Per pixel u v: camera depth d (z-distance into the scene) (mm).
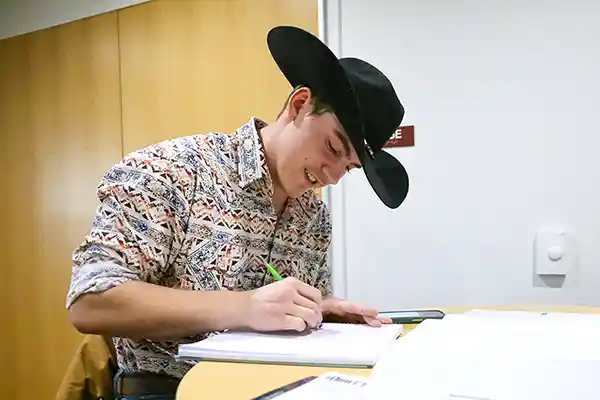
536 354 585
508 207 1427
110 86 2102
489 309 1061
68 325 2223
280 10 1735
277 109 1753
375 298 1600
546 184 1383
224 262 958
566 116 1356
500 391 477
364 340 716
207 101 1892
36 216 2318
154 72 2000
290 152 970
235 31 1825
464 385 492
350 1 1619
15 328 2371
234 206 979
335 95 875
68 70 2205
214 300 782
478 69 1452
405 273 1557
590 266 1344
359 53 1612
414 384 500
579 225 1351
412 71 1536
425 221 1526
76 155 2195
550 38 1368
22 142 2350
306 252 1143
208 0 1875
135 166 920
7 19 2363
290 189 1016
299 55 931
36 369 2307
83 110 2172
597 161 1327
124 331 784
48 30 2252
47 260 2285
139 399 851
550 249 1377
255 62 1789
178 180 938
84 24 2156
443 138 1499
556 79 1364
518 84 1407
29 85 2316
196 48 1906
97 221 871
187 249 943
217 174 979
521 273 1418
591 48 1325
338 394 509
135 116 2049
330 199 1651
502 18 1421
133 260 855
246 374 601
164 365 925
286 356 643
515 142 1414
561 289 1377
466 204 1476
